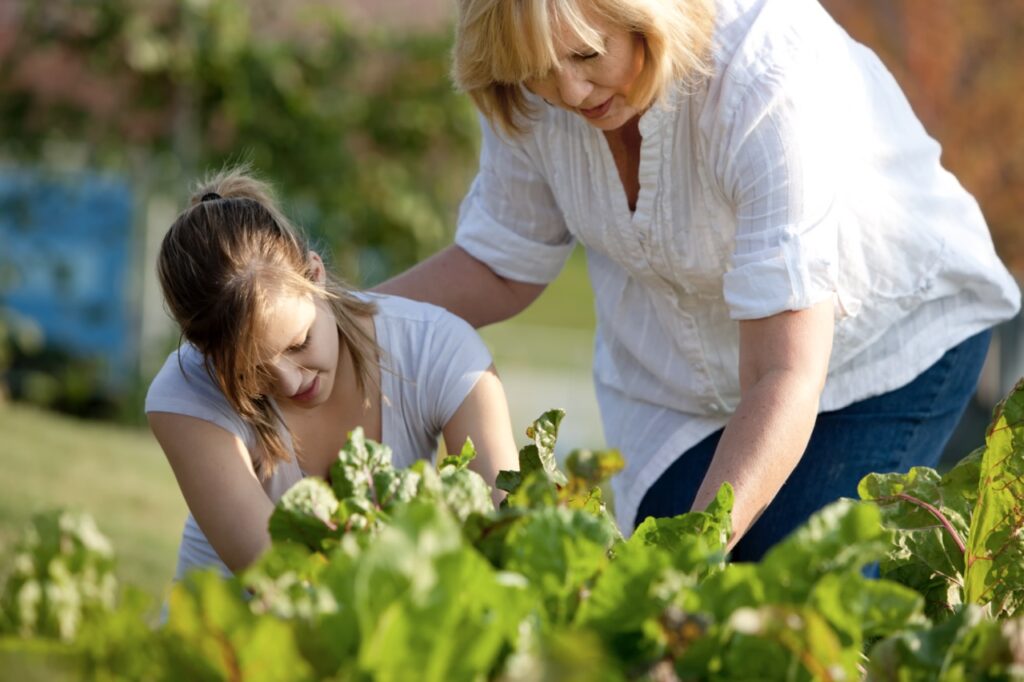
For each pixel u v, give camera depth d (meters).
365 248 12.24
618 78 2.80
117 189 12.55
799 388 2.72
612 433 4.01
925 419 3.60
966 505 2.20
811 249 2.80
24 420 10.34
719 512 1.92
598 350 4.07
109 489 8.32
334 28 12.15
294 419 3.15
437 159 12.46
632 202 3.31
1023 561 2.02
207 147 12.02
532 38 2.68
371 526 1.68
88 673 1.32
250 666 1.27
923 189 3.45
